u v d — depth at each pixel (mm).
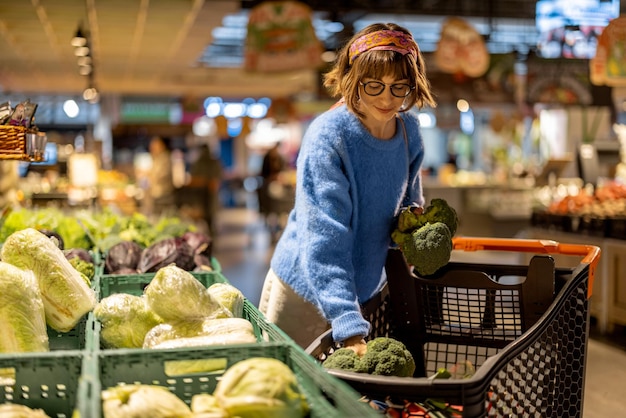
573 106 10148
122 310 1950
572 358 2170
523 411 1915
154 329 1844
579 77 10070
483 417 1676
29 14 9156
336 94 2453
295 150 24875
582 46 8414
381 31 2160
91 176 7102
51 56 12633
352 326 2025
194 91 18312
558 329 2068
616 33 7977
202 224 13859
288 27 8625
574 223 5883
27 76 15266
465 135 23453
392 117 2303
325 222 2189
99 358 1519
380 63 2111
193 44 11602
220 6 8820
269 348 1601
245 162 27031
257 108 19781
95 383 1355
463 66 9461
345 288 2119
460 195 11828
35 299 1855
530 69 10031
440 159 25234
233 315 2109
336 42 13742
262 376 1398
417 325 2508
